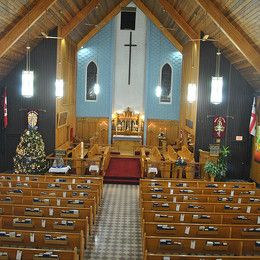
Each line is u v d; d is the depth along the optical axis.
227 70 16.86
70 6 14.89
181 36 19.69
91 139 20.00
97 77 22.45
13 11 11.67
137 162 19.34
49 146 16.72
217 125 16.94
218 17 12.61
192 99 15.01
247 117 17.05
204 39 15.67
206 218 9.33
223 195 11.01
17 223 8.73
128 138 21.78
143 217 9.35
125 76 22.95
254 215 9.34
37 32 15.00
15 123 16.70
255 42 12.41
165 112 22.55
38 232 7.92
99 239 9.74
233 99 16.97
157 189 11.55
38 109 16.56
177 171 15.69
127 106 23.11
